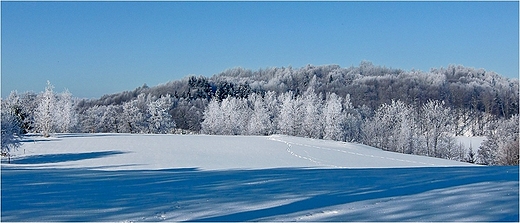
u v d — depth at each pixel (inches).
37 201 247.6
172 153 1517.0
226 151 1615.4
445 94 3850.9
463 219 180.5
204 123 3041.3
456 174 357.4
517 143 1804.9
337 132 2578.7
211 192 275.9
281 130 2797.7
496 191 237.8
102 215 207.5
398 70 6033.5
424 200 220.2
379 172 411.5
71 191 293.9
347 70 5969.5
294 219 189.8
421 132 2453.2
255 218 194.2
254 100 3476.9
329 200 232.4
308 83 5388.8
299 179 345.4
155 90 5167.3
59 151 1549.0
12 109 2274.9
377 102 3902.6
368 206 211.0
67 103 2471.7
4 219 200.5
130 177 413.1
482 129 3132.4
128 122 3100.4
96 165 1162.6
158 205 230.7
